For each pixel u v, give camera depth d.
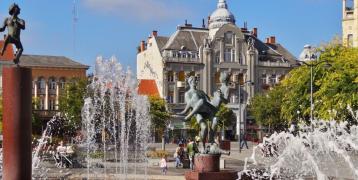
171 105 88.00
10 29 17.05
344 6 69.75
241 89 93.19
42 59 90.38
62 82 89.75
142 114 51.53
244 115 89.25
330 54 43.88
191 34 93.75
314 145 30.11
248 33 99.38
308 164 27.98
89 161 33.97
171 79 89.38
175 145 68.44
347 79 39.62
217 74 92.38
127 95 51.25
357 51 41.94
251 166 32.34
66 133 62.25
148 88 89.31
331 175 25.56
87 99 49.50
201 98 23.12
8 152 16.39
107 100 51.72
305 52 96.94
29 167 16.61
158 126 62.25
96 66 50.53
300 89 45.94
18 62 17.14
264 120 79.81
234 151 54.38
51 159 36.12
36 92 88.12
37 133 72.38
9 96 16.47
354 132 30.02
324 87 40.78
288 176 25.19
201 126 22.84
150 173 29.16
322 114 40.00
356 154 32.00
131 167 33.22
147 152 42.66
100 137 52.59
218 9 95.50
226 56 93.00
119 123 51.97
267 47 98.50
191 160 32.19
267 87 94.44
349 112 38.34
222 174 22.19
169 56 89.19
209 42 91.81
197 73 90.75
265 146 36.69
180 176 26.89
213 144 22.86
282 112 48.81
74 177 26.34
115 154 39.94
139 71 101.25
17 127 16.41
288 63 96.62
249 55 93.94
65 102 63.16
